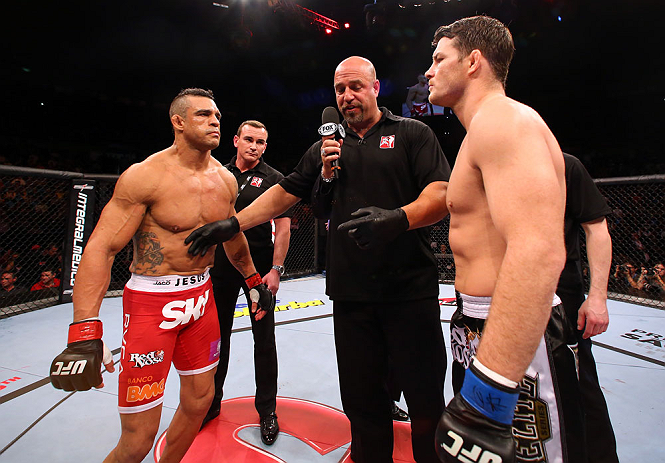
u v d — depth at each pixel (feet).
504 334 2.16
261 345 6.91
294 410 7.48
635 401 7.57
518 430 3.19
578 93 39.81
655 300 16.11
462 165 3.41
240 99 44.55
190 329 4.90
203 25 33.55
